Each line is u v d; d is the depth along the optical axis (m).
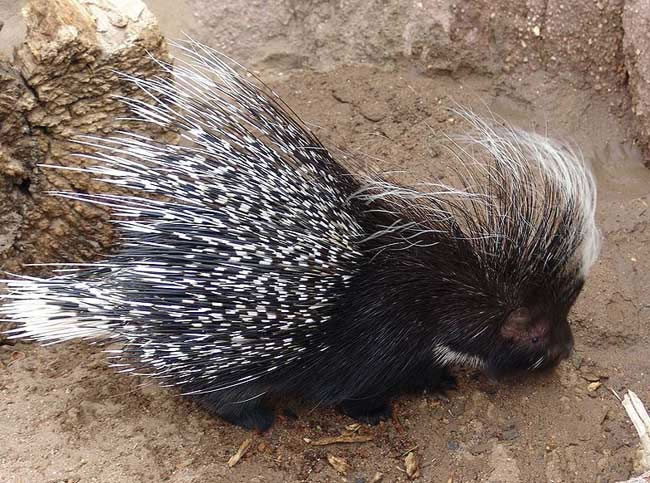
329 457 1.65
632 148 2.21
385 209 1.68
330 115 2.24
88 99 1.70
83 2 1.69
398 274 1.63
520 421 1.72
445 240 1.67
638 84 2.12
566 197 1.71
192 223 1.51
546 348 1.71
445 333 1.68
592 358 1.85
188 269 1.50
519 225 1.69
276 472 1.62
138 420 1.66
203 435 1.66
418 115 2.24
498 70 2.30
